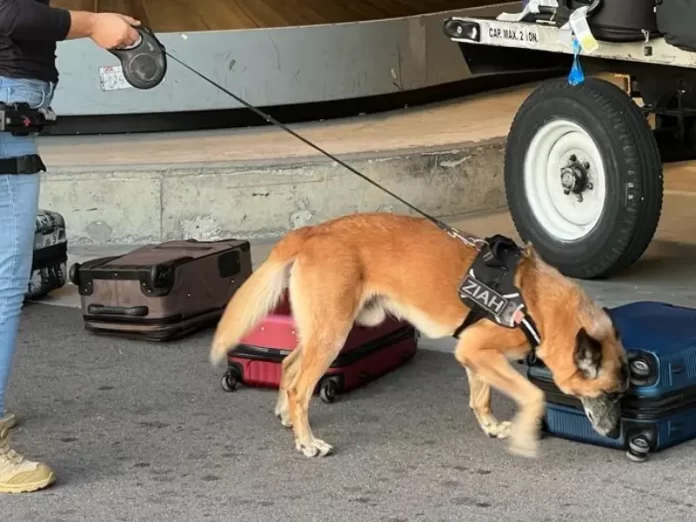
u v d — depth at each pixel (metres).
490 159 8.19
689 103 6.86
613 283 6.36
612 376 3.92
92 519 3.74
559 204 6.56
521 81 11.42
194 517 3.73
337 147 8.06
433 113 9.77
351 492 3.90
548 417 4.32
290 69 9.35
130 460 4.25
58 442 4.44
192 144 8.52
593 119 6.16
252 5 9.48
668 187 8.66
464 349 4.13
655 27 5.91
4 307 3.86
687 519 3.61
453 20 6.90
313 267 4.23
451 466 4.10
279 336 4.91
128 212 7.57
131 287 5.73
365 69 9.64
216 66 9.20
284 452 4.29
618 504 3.73
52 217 6.67
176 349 5.67
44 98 3.80
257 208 7.62
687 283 6.30
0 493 3.95
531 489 3.87
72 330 6.01
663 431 4.09
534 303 4.02
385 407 4.77
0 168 3.76
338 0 9.82
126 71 3.89
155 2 9.46
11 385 5.12
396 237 4.26
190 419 4.68
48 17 3.65
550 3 6.38
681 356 4.09
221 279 6.04
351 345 4.87
